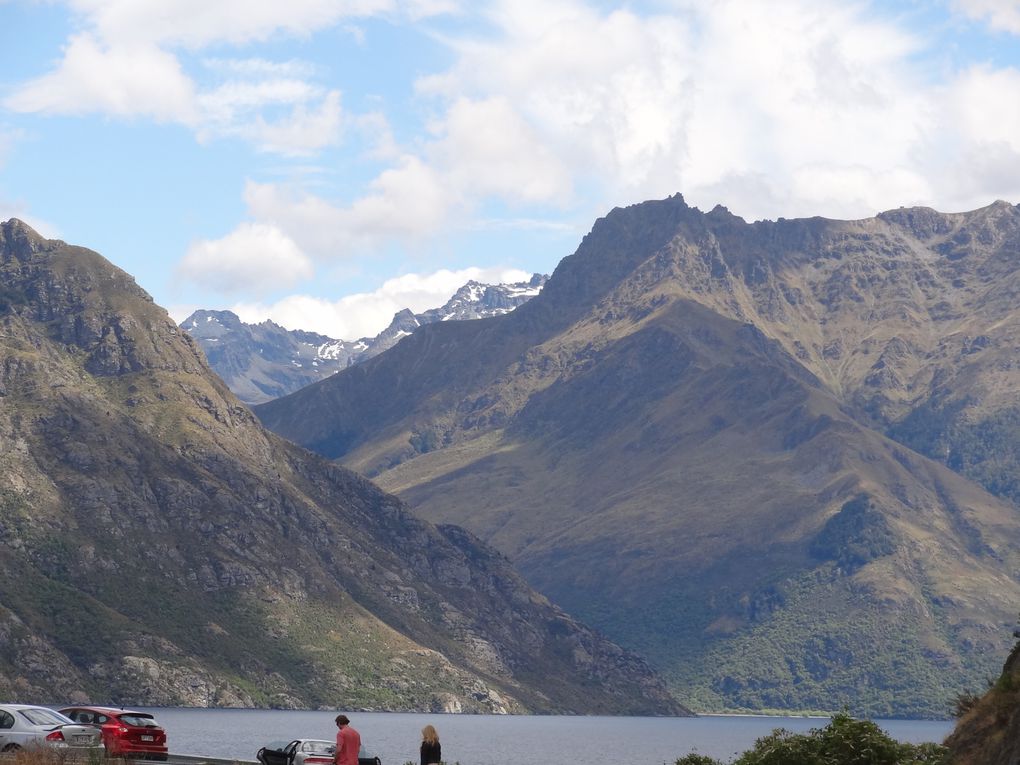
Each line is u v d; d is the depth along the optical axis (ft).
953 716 200.44
